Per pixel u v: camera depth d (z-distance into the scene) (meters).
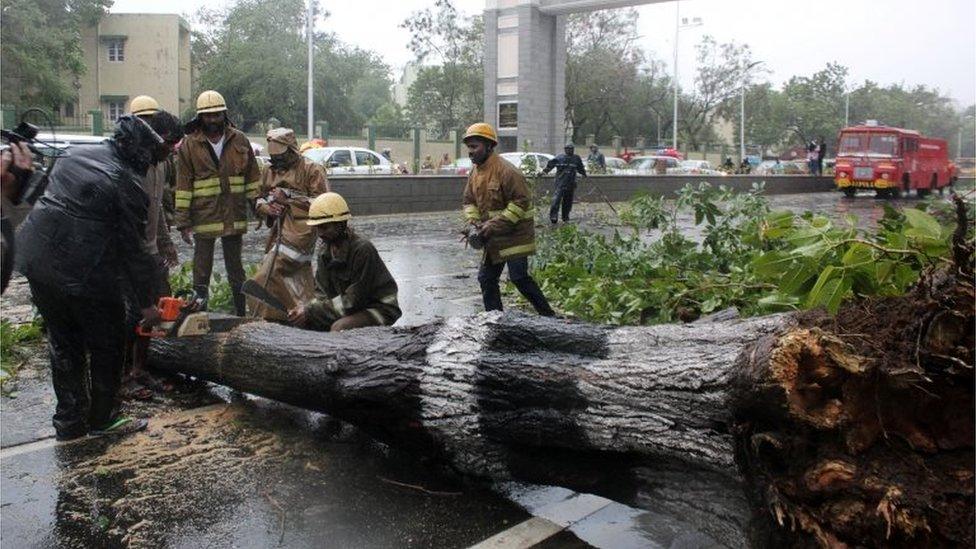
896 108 67.88
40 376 6.04
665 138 64.44
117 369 4.76
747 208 8.54
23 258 4.33
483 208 6.70
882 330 2.81
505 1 36.59
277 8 51.94
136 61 50.34
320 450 4.61
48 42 38.53
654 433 3.29
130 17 49.94
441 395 3.98
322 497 4.00
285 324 6.00
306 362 4.64
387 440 4.46
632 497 3.59
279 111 51.53
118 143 4.43
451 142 39.75
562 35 37.50
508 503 3.98
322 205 5.41
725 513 3.23
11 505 3.90
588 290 7.06
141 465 4.38
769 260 3.78
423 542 3.56
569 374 3.57
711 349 3.22
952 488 2.60
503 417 3.76
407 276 10.58
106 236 4.41
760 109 70.88
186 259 11.74
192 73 56.44
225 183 6.86
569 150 17.98
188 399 5.52
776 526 2.86
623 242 8.59
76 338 4.68
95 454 4.53
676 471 3.40
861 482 2.67
